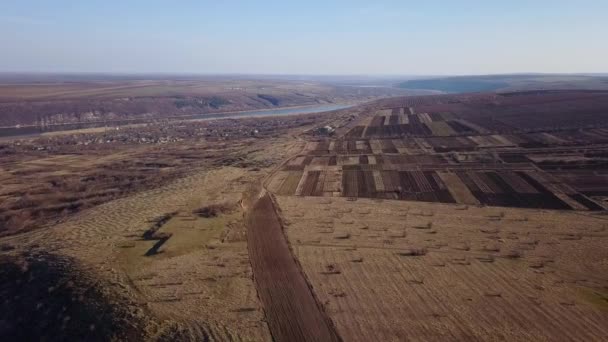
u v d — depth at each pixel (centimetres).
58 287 2820
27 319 2598
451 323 2400
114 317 2469
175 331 2347
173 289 2806
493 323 2394
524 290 2775
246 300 2689
